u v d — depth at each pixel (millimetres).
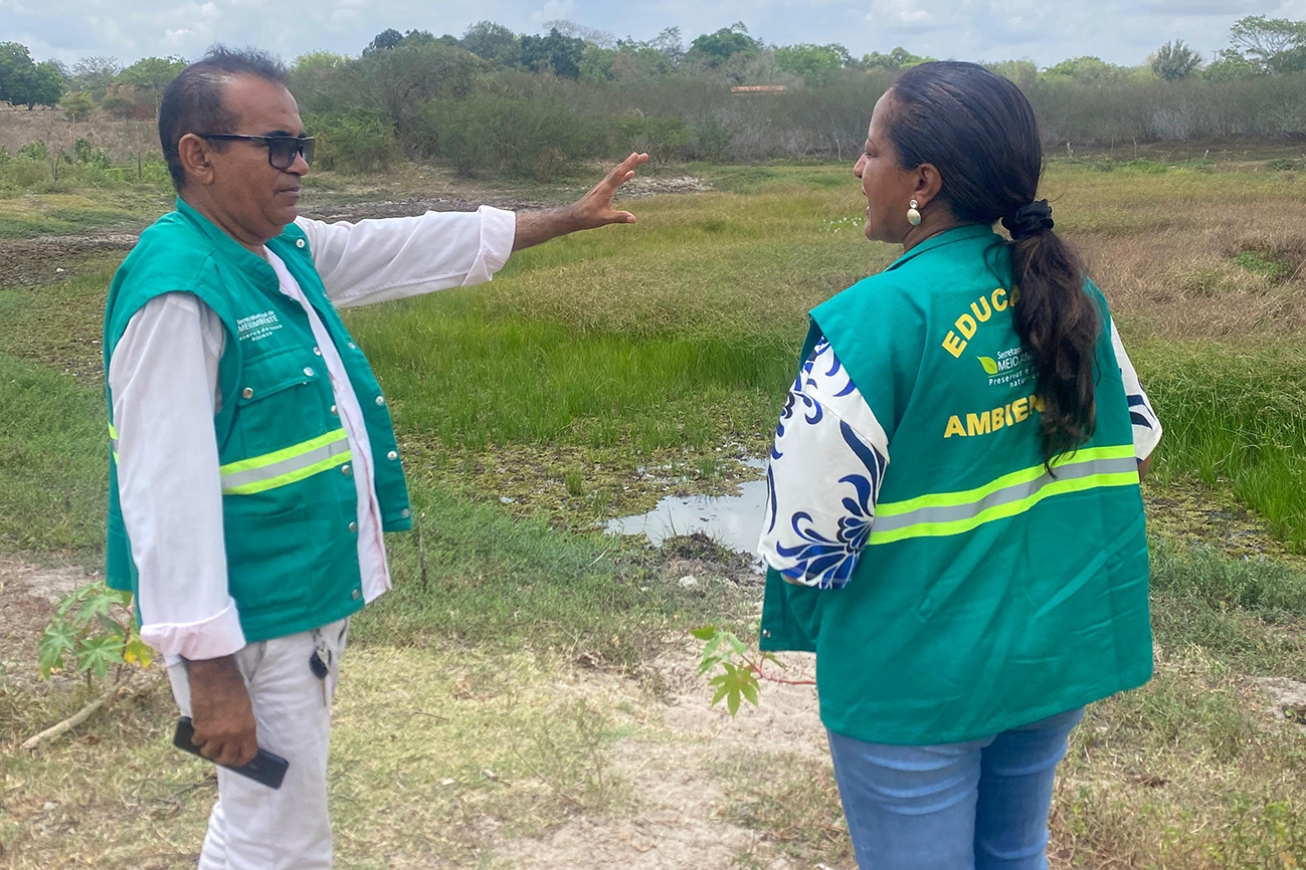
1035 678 1749
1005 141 1713
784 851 2775
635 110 42500
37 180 25453
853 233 16766
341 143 33250
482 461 7129
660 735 3346
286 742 1960
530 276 12938
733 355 8914
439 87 37969
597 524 5980
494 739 3258
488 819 2863
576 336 10117
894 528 1723
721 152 42250
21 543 4980
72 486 5922
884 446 1657
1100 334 1818
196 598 1759
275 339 1887
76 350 10211
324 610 1942
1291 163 33062
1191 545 5547
